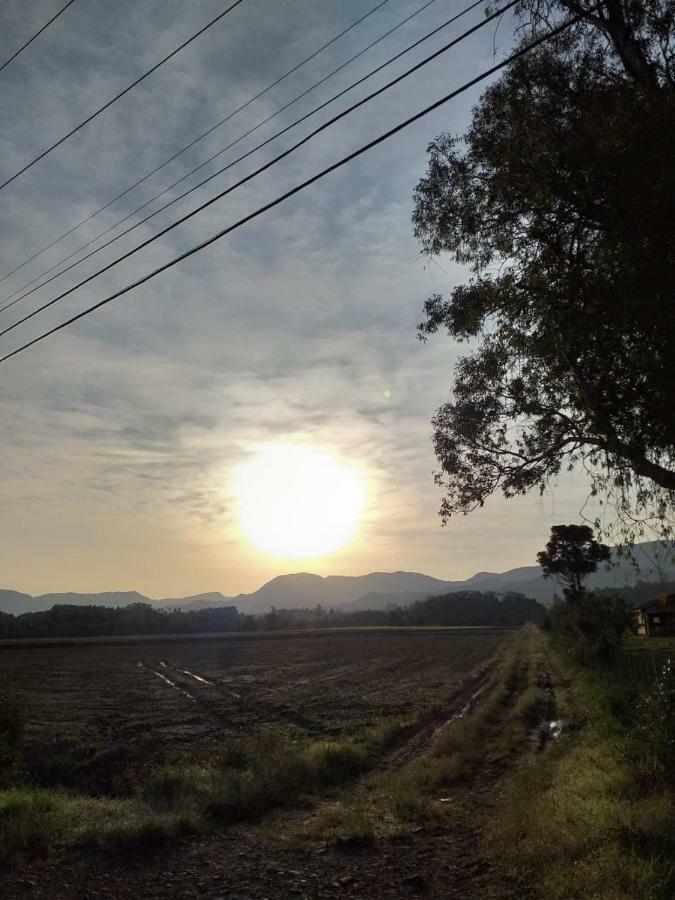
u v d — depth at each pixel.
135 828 8.83
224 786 11.38
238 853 8.54
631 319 7.79
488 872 7.65
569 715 20.05
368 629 139.75
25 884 7.12
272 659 60.50
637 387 8.68
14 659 62.22
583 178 7.83
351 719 23.78
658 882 5.98
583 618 37.31
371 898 7.09
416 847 8.83
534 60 9.66
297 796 11.72
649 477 9.74
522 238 9.49
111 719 25.94
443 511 13.08
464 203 10.90
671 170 7.11
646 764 10.24
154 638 107.88
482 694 28.84
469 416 12.52
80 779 16.12
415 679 38.31
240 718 25.41
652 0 9.12
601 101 8.45
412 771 13.30
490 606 193.50
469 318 11.46
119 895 7.02
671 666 11.67
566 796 9.66
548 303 8.86
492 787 12.33
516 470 12.54
